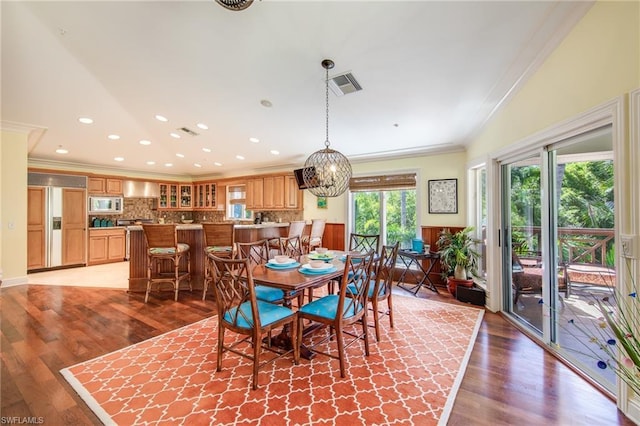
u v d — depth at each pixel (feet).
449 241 13.67
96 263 20.58
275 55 8.12
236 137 15.29
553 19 5.87
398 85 9.12
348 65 8.24
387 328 9.42
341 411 5.44
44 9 7.02
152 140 16.16
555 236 7.53
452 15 6.03
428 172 15.52
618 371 5.21
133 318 10.32
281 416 5.31
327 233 18.92
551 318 7.73
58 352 7.73
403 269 16.03
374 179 17.33
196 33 7.47
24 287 14.19
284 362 7.32
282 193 20.26
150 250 12.36
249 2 4.73
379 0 5.85
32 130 14.30
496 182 10.43
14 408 5.48
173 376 6.65
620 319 5.06
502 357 7.41
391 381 6.43
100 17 7.22
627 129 4.81
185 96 11.07
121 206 22.26
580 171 6.53
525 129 8.05
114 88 10.69
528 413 5.34
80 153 18.07
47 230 18.37
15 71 9.66
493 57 7.30
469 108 10.23
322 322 6.90
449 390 6.08
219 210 25.77
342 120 12.15
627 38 4.71
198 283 14.03
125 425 5.06
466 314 10.60
